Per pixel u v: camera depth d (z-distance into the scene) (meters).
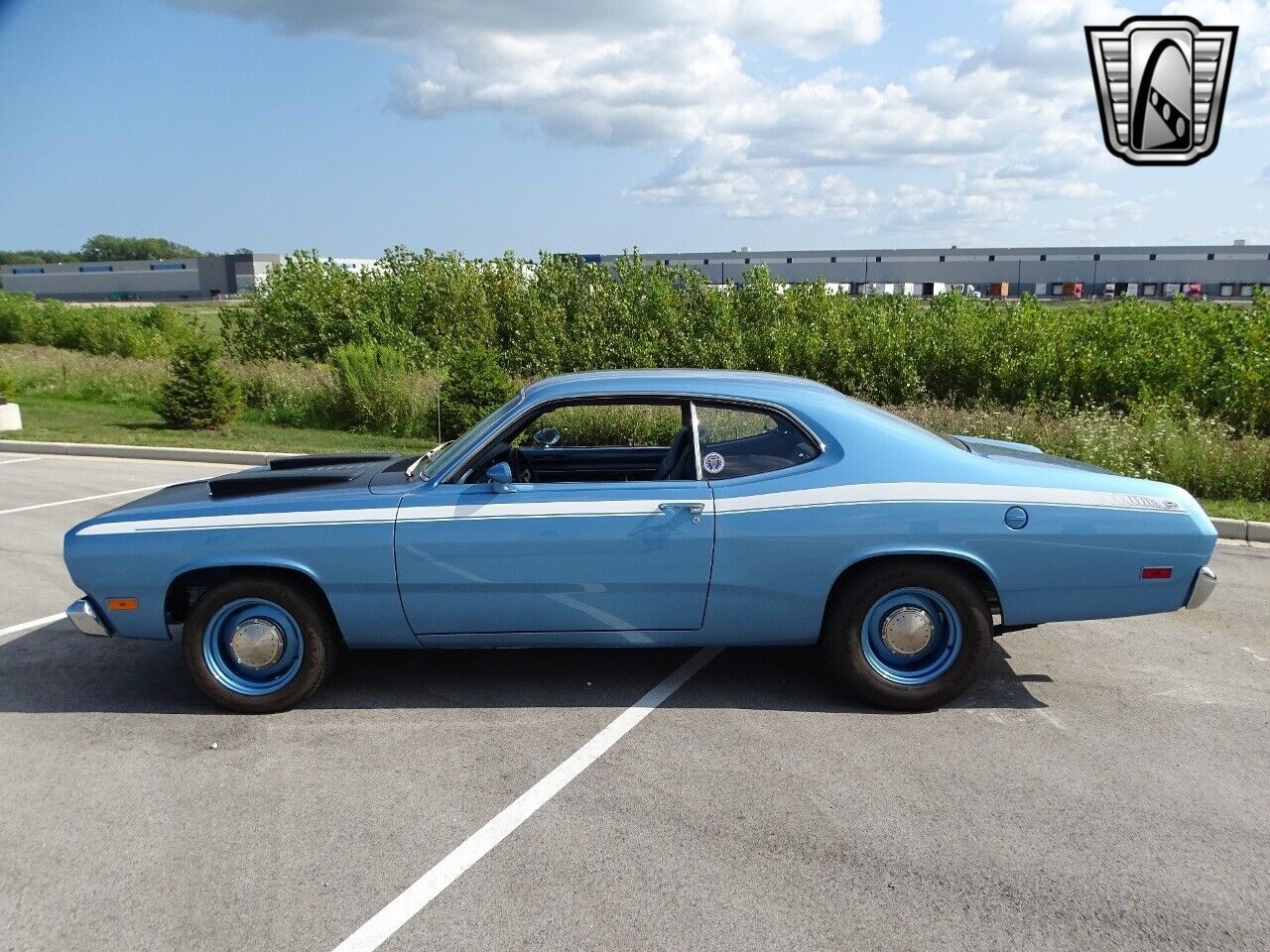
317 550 4.50
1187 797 3.84
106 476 11.75
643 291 19.67
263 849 3.47
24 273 124.38
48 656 5.55
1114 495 4.54
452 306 21.09
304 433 15.34
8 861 3.41
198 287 116.44
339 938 2.97
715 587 4.52
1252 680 5.15
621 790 3.89
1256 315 13.90
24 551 7.91
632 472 5.39
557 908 3.10
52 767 4.14
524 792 3.88
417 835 3.56
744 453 4.61
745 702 4.80
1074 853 3.43
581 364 18.59
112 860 3.41
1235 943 2.93
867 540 4.46
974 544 4.46
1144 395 12.91
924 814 3.70
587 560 4.48
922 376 15.71
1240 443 10.60
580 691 4.96
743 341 17.75
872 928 3.00
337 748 4.31
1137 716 4.66
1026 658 5.48
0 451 14.00
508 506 4.50
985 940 2.94
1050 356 14.46
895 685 4.64
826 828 3.59
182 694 4.98
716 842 3.50
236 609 4.64
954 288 18.23
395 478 4.82
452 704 4.80
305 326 21.69
